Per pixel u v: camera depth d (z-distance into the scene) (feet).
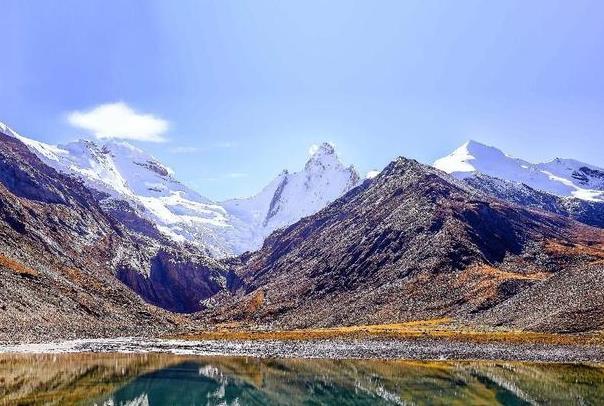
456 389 185.06
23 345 286.25
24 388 178.19
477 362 244.22
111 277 622.95
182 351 293.02
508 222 600.39
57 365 226.17
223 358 265.54
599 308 322.96
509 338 306.14
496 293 423.23
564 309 336.29
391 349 289.12
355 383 197.98
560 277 396.98
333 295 552.82
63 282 446.60
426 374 215.10
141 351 288.51
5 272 391.65
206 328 505.25
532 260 539.70
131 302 505.25
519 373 215.31
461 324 378.32
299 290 597.11
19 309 350.84
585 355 256.11
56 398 166.30
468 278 469.16
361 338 341.62
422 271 506.48
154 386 191.52
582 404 162.91
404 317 433.07
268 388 190.29
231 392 184.44
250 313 590.55
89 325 384.68
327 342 332.60
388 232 607.37
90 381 195.00
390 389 186.09
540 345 283.59
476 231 564.71
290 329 468.34
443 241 540.11
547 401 166.09
